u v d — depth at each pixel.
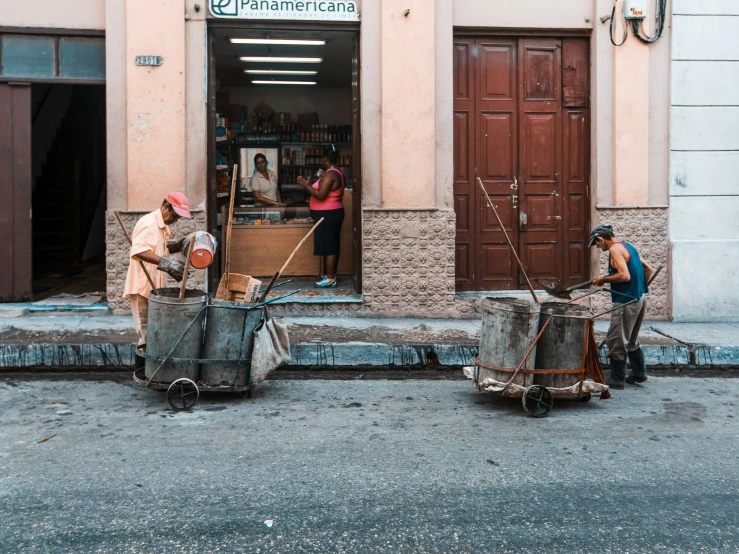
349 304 10.03
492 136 10.48
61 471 4.96
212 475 4.90
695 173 10.39
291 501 4.48
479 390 6.77
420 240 10.05
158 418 6.22
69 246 13.98
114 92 9.66
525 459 5.29
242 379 6.67
